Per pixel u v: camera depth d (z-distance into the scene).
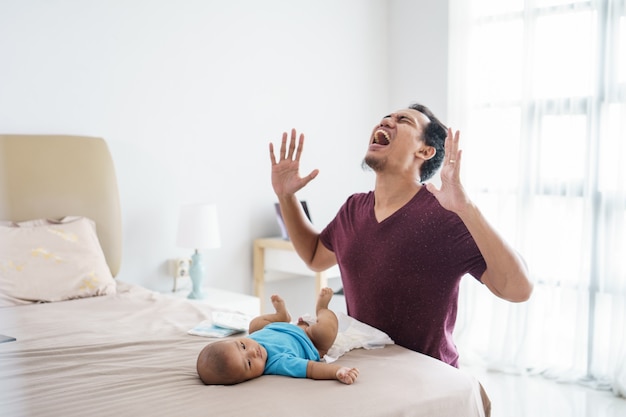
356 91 4.48
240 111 3.94
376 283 2.06
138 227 3.56
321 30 4.28
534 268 3.71
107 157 3.34
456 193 1.74
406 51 4.47
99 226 3.28
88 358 1.91
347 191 4.49
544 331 3.67
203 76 3.76
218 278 3.91
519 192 3.74
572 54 3.54
